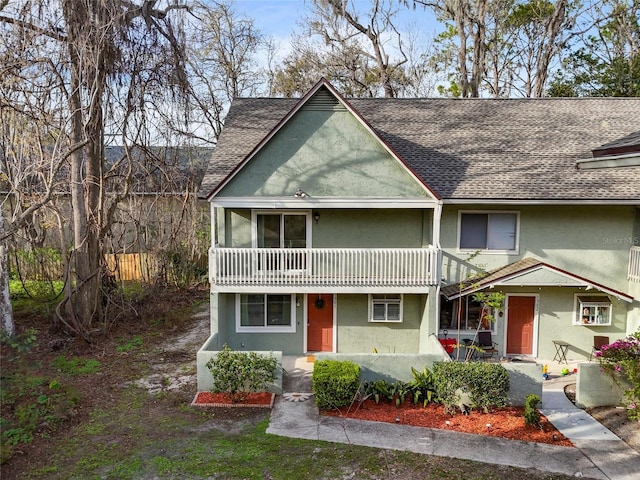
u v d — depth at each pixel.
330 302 16.62
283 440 10.23
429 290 15.22
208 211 29.78
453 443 10.34
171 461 9.23
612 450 10.20
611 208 15.91
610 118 19.11
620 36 33.34
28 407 10.78
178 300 23.64
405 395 12.56
